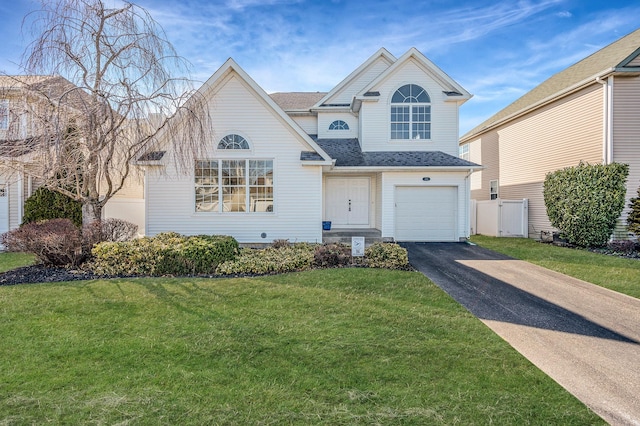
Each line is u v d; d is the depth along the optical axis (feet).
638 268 29.22
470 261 33.24
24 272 26.17
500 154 63.31
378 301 20.21
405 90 49.96
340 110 55.52
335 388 11.39
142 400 10.60
